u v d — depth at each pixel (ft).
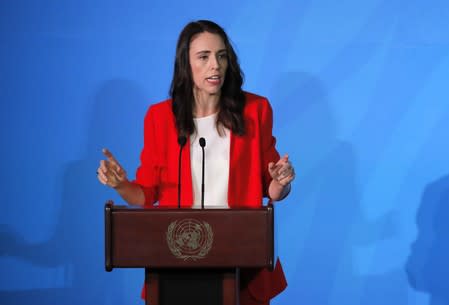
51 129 41.68
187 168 27.78
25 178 41.91
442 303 42.98
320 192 42.47
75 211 42.34
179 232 22.50
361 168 42.29
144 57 41.57
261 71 41.70
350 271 43.01
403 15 41.75
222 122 28.07
